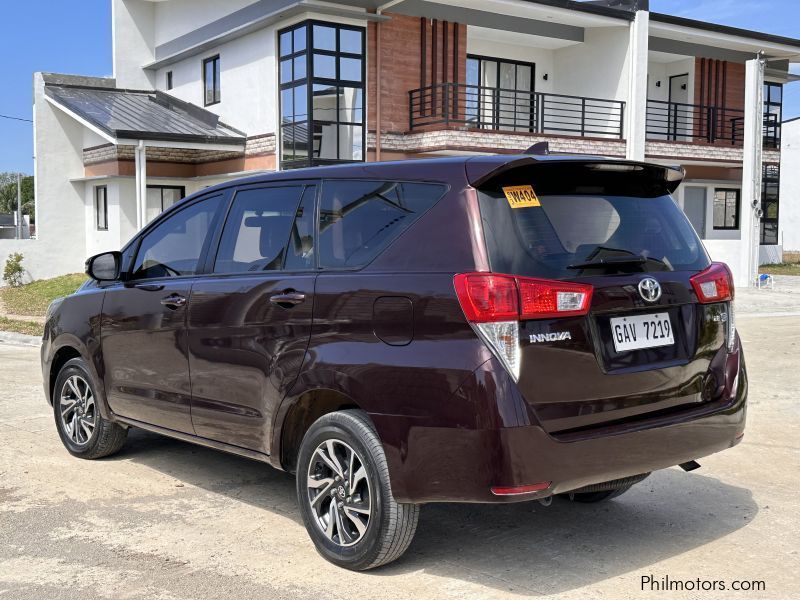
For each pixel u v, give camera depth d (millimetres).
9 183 99062
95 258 5277
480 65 24562
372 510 3684
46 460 5797
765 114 29531
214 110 23000
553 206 3680
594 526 4434
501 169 3529
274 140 20375
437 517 4594
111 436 5672
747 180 21812
